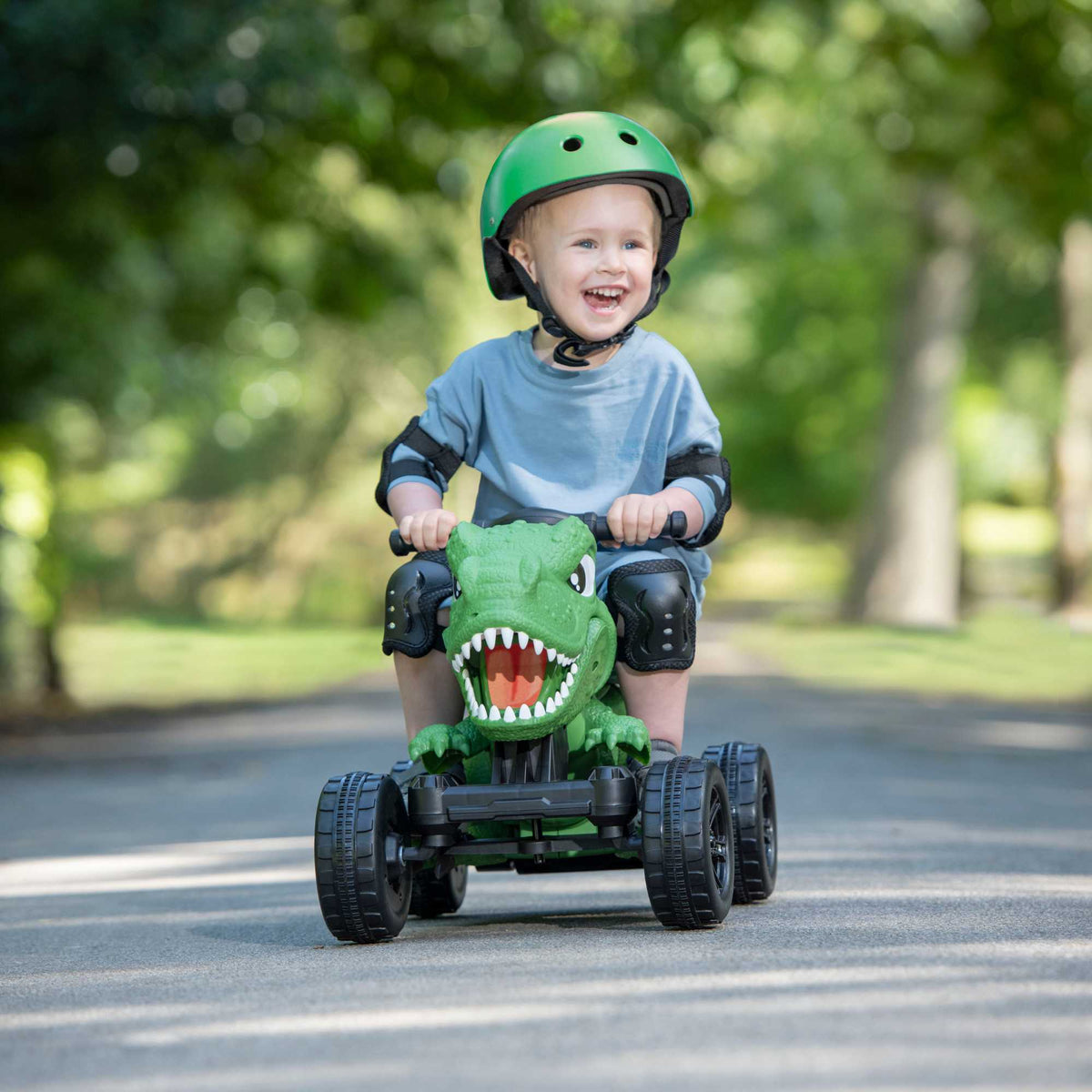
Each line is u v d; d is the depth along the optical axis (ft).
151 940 26.45
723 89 88.12
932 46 94.73
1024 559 340.59
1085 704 99.14
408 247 104.47
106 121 71.67
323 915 24.25
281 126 74.95
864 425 209.15
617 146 25.29
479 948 23.40
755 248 162.20
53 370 94.94
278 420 216.13
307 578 228.02
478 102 86.94
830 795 51.19
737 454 222.89
